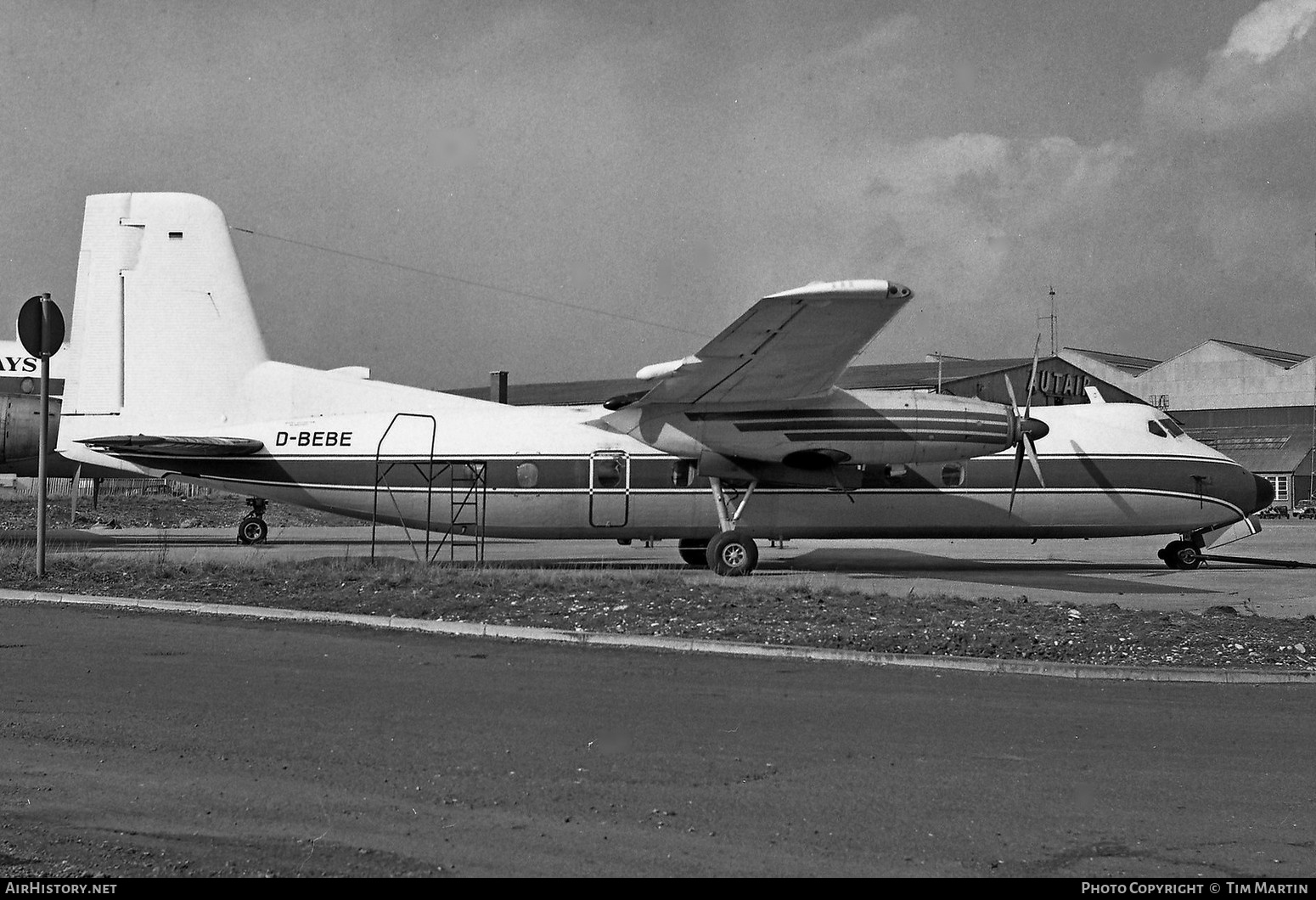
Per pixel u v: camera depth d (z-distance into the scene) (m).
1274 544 35.19
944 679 10.69
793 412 20.67
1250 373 79.06
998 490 22.64
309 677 10.47
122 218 23.31
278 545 29.97
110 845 6.04
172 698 9.48
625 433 21.22
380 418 22.77
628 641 12.62
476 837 6.16
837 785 7.11
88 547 28.33
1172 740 8.28
